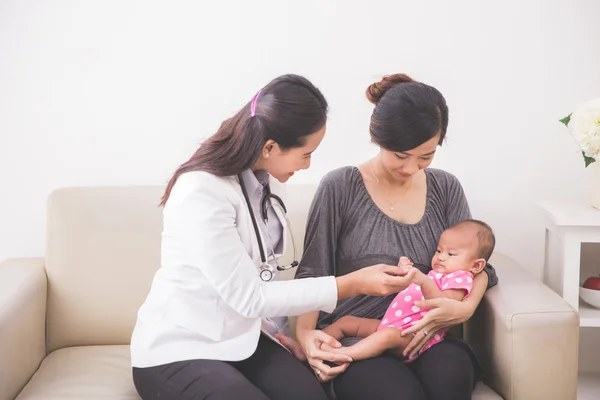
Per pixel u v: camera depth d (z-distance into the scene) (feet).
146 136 7.17
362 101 7.23
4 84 6.99
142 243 6.39
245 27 7.06
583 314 6.41
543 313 5.16
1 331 5.19
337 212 5.86
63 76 7.02
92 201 6.43
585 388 7.38
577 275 6.28
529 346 5.13
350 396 4.96
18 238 7.27
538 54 7.18
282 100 4.72
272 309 4.76
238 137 4.82
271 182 5.71
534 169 7.39
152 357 4.83
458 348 5.29
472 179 7.41
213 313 4.87
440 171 6.26
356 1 7.07
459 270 5.66
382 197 5.91
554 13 7.12
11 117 7.05
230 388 4.47
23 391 5.40
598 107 6.17
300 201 6.56
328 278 4.96
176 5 6.98
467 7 7.10
